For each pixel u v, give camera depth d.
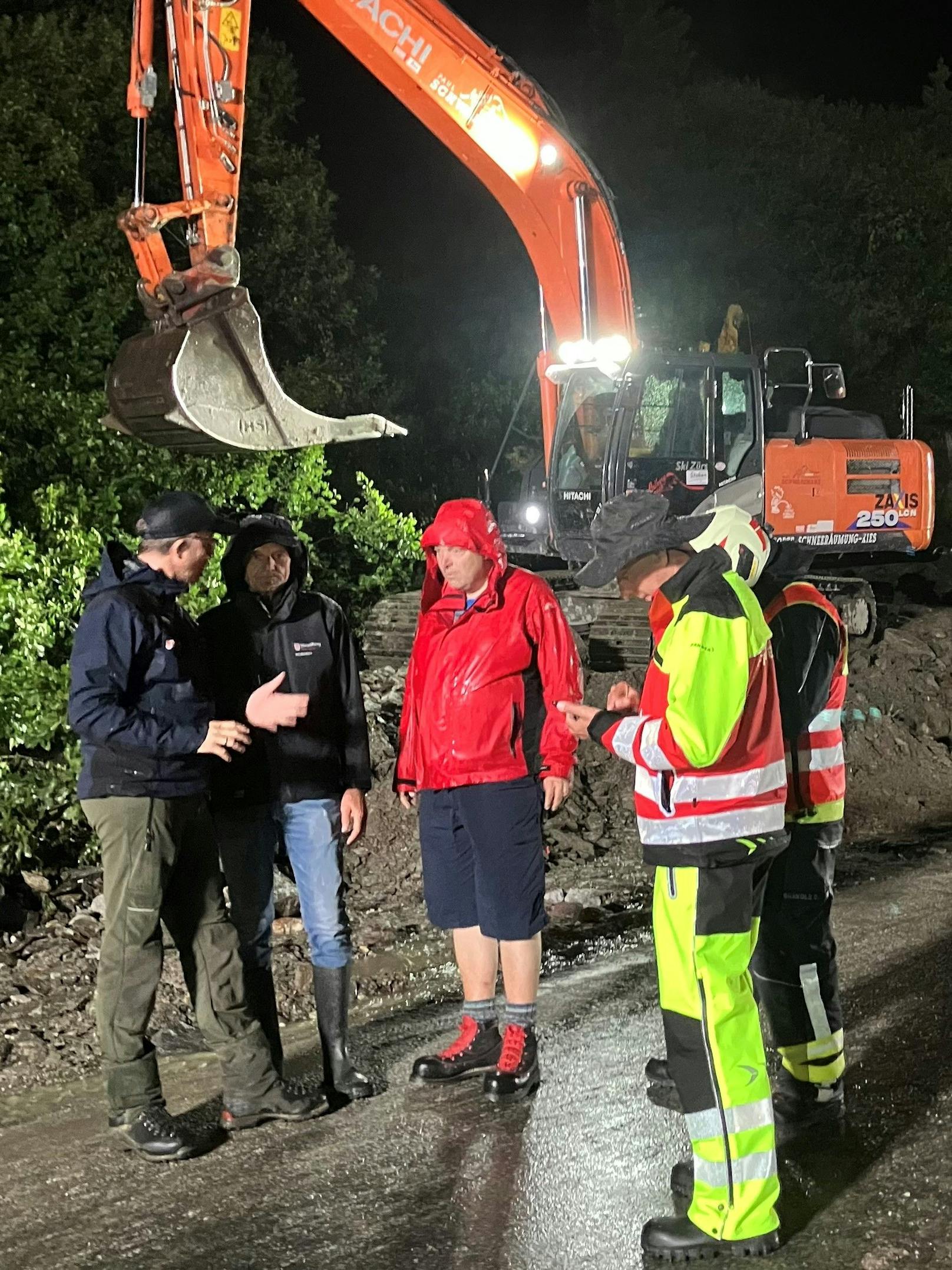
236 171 6.12
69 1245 3.58
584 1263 3.40
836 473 12.95
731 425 12.49
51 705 6.91
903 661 11.21
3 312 10.64
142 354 5.10
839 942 5.94
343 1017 4.47
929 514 13.77
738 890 3.37
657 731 3.31
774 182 28.20
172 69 6.00
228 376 5.12
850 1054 4.64
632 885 7.12
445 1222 3.62
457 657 4.39
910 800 9.01
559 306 11.37
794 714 3.76
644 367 11.70
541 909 4.43
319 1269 3.41
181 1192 3.86
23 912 6.28
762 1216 3.38
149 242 5.68
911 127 31.41
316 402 15.70
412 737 4.73
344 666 4.53
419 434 21.94
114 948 4.02
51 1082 4.76
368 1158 4.02
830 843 3.94
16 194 11.46
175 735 3.95
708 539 3.71
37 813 6.90
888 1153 3.89
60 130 11.89
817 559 13.45
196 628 4.30
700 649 3.25
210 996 4.19
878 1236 3.45
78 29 14.10
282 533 4.45
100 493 9.58
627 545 3.56
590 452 12.30
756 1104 3.38
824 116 31.27
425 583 4.69
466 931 4.56
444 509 4.44
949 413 27.97
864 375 27.69
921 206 28.44
